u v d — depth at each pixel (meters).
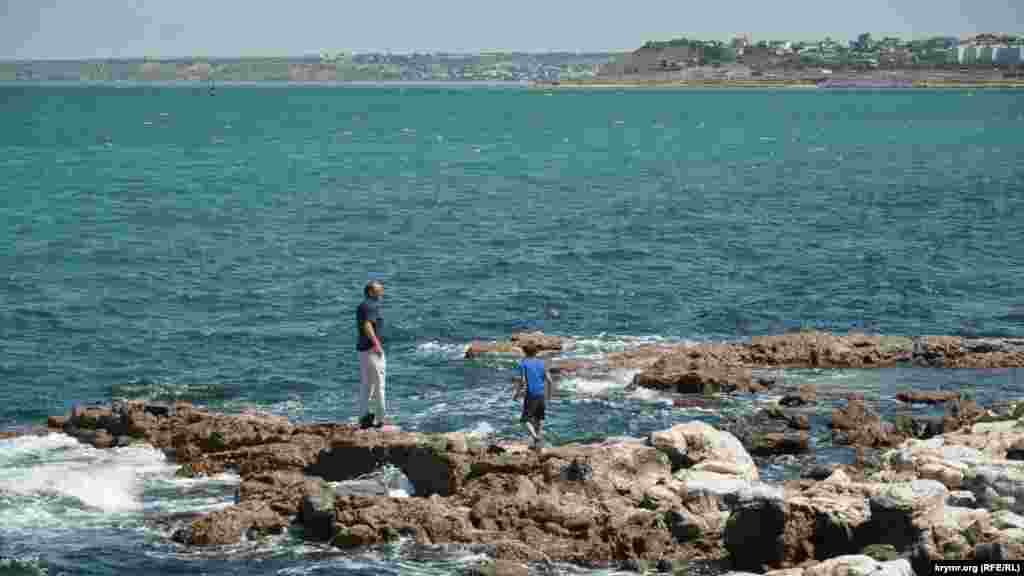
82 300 40.66
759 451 23.97
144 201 70.62
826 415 27.02
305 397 29.47
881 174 92.38
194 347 34.50
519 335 34.94
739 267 48.59
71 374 31.23
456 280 45.62
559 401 28.12
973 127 167.50
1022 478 18.33
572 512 19.11
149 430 24.42
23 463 22.80
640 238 56.84
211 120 190.00
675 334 36.69
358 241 55.84
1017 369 31.95
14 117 187.25
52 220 60.81
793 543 17.67
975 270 47.94
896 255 51.53
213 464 22.69
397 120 199.75
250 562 18.25
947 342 33.09
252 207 68.94
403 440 22.39
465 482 20.73
